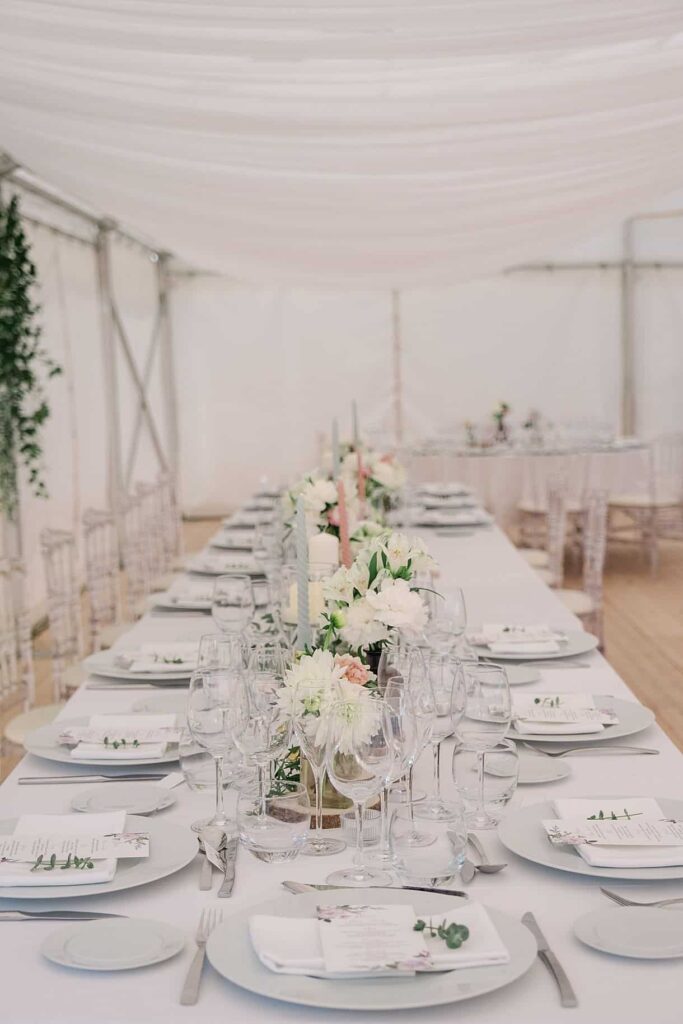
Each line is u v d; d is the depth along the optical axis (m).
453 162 4.42
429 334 12.52
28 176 7.20
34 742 2.35
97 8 2.87
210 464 12.73
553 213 5.68
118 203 5.55
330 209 5.30
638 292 12.36
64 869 1.69
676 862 1.70
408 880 1.67
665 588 8.62
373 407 12.63
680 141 4.31
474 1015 1.36
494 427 10.80
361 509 4.13
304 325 12.56
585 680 2.83
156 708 2.59
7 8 2.97
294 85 3.52
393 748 1.67
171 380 12.59
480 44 3.05
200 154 4.38
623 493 9.47
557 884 1.70
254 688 1.78
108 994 1.42
